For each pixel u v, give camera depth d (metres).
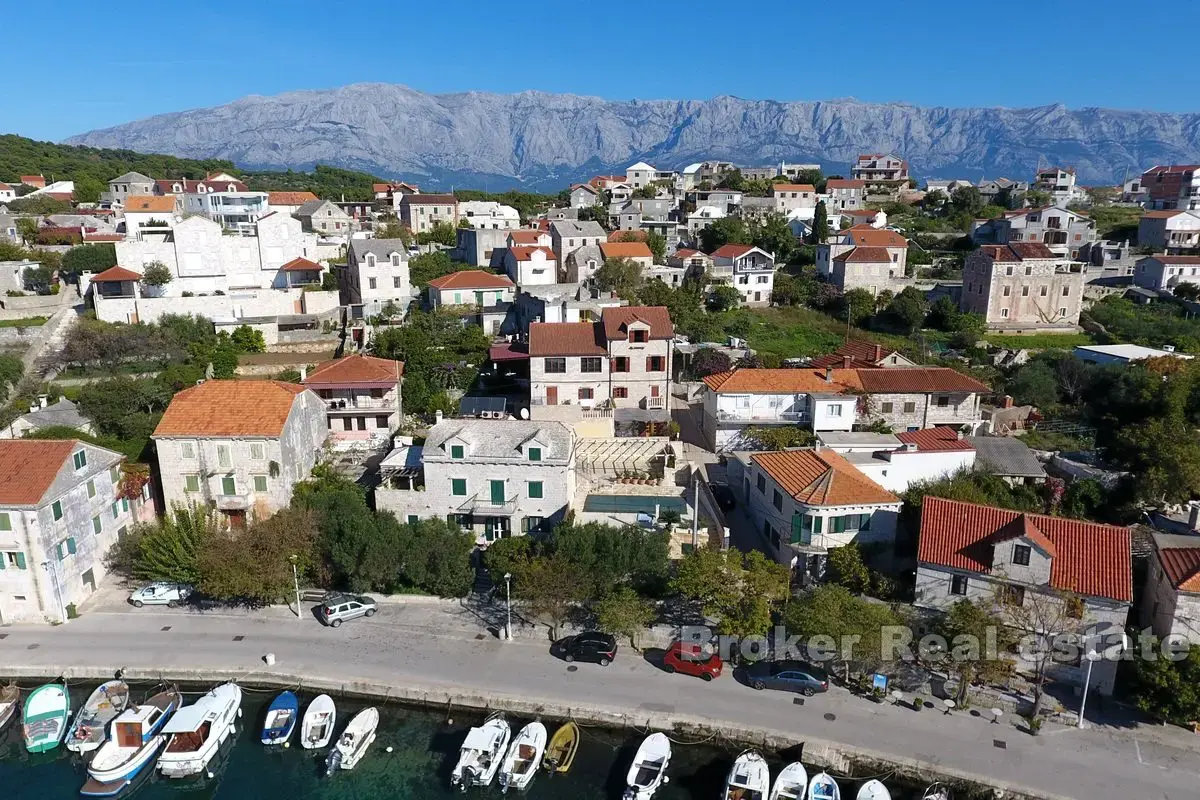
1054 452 67.75
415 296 108.75
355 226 151.12
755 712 41.97
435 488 56.88
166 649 47.47
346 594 51.75
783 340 102.44
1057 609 41.75
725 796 36.44
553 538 50.69
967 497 53.84
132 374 82.94
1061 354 87.25
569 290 102.12
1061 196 194.00
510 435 57.72
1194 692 37.84
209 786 39.47
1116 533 44.00
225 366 85.00
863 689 43.66
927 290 121.31
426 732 42.25
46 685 44.00
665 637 48.16
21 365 81.00
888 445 62.25
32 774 40.50
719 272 122.62
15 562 49.03
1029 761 38.22
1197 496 58.16
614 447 67.75
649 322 73.88
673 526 57.09
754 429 68.62
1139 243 147.00
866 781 37.75
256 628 49.78
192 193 148.12
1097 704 42.22
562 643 46.94
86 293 99.75
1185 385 70.44
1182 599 40.12
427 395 76.81
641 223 164.00
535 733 40.16
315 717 41.59
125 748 40.41
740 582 46.22
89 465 53.41
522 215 184.00
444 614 51.22
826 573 51.69
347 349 91.56
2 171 181.25
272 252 113.62
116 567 56.31
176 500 58.09
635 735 41.47
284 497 57.94
